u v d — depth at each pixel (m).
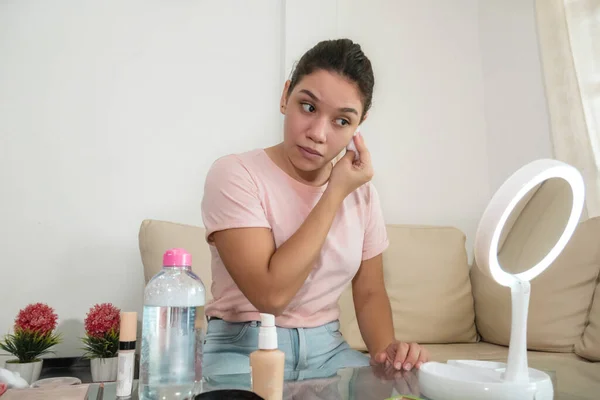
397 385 0.71
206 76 2.10
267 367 0.59
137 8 2.05
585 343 1.30
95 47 1.99
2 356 1.75
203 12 2.13
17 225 1.83
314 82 0.90
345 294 1.74
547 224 0.99
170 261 0.67
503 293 1.66
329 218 0.93
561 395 0.67
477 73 2.47
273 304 0.88
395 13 2.36
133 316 0.67
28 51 1.91
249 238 0.92
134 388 0.68
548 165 0.60
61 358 1.81
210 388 0.65
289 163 1.06
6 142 1.85
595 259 1.39
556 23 1.89
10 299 1.79
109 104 1.98
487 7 2.44
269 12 2.21
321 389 0.68
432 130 2.34
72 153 1.92
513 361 0.62
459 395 0.61
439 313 1.75
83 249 1.89
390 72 2.31
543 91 2.05
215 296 1.07
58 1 1.96
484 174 2.40
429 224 2.27
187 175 2.03
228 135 2.10
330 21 2.21
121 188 1.95
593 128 1.75
